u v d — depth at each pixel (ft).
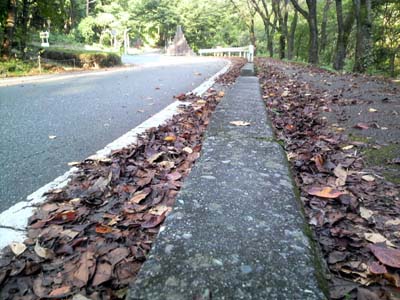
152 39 200.03
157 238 3.58
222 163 5.86
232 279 2.98
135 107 17.11
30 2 50.26
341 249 4.75
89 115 15.19
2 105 17.62
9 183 7.52
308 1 56.08
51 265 4.62
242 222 3.90
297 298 2.79
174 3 173.68
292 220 3.97
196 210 4.17
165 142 10.10
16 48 49.32
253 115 10.05
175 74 36.65
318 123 12.12
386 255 4.46
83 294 4.06
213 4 169.89
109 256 4.73
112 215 5.86
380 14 72.33
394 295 3.92
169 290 2.85
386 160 8.30
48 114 15.39
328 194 6.12
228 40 170.81
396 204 6.14
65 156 9.51
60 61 51.83
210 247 3.41
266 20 98.99
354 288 3.99
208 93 20.49
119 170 7.75
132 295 2.83
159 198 6.40
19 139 11.27
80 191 6.91
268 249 3.40
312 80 26.91
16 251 4.91
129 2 172.14
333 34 99.55
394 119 12.61
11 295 4.09
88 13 147.95
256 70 33.09
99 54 53.93
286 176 5.34
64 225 5.64
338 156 8.64
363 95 18.60
